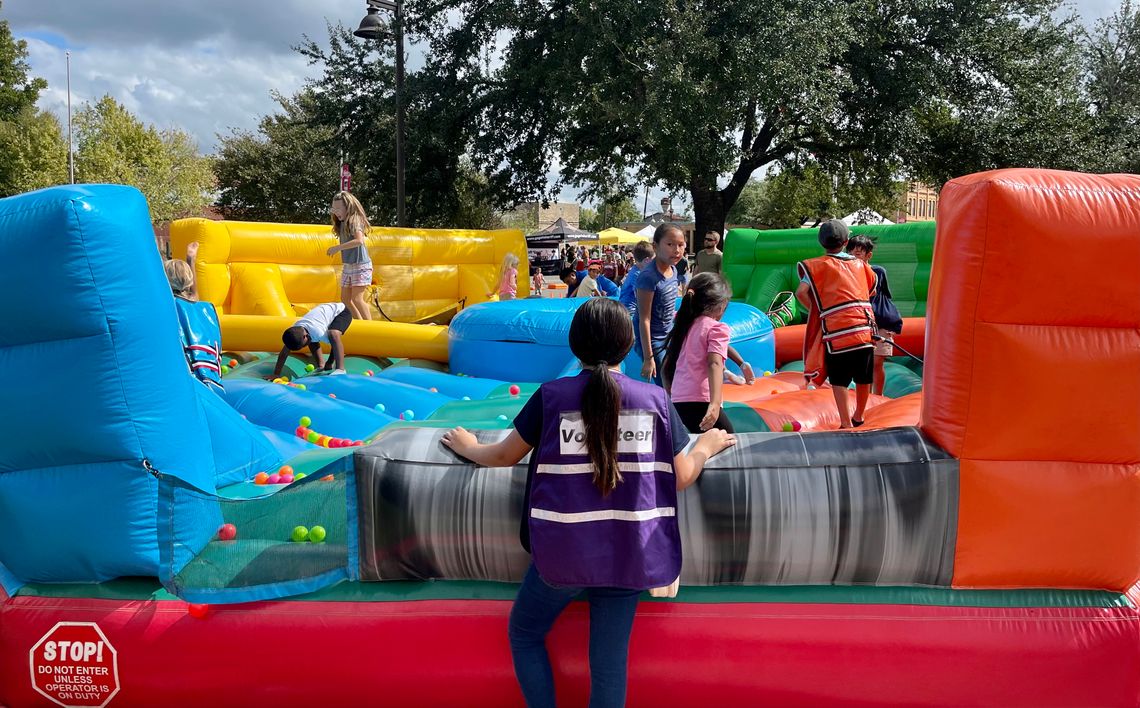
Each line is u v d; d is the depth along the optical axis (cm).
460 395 728
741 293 1206
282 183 3572
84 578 338
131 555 329
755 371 840
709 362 429
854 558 321
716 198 2184
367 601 327
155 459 328
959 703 317
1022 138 1986
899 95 1905
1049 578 322
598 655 272
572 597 289
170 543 321
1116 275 301
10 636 331
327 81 2244
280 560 330
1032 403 308
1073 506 314
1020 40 1959
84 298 309
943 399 322
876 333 693
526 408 283
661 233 564
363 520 329
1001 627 316
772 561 321
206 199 5291
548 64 1831
